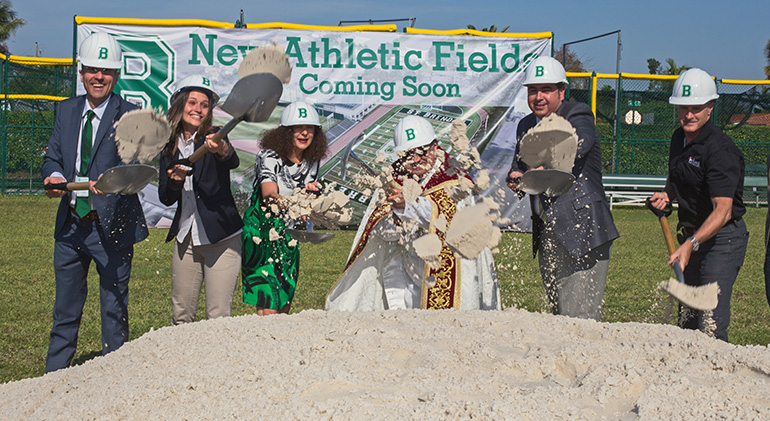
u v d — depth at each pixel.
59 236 4.21
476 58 12.82
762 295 7.86
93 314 6.46
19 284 7.66
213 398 2.59
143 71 12.27
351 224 13.16
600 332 3.30
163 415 2.51
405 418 2.35
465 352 2.94
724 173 4.11
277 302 4.49
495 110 12.83
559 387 2.56
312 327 3.44
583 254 4.24
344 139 12.61
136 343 3.38
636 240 12.38
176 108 4.25
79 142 4.20
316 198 4.39
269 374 2.74
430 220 4.18
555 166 3.91
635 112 18.61
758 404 2.41
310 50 12.55
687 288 3.55
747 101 18.17
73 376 3.14
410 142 4.18
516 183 4.49
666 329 3.33
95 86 4.14
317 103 12.61
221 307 4.42
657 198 4.43
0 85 17.97
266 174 4.46
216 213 4.30
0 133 18.38
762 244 12.14
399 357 2.97
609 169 19.05
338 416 2.36
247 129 12.09
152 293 7.36
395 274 4.60
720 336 4.29
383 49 12.66
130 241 4.25
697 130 4.27
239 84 3.71
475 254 3.52
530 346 3.04
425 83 12.77
